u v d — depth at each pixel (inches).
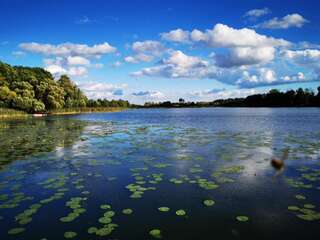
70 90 3403.1
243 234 225.9
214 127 1090.7
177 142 679.1
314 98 4485.7
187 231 230.7
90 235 223.8
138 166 439.2
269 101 5260.8
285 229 232.7
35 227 238.4
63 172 407.5
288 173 390.3
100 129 1045.8
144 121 1562.5
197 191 322.0
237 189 327.3
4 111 2130.9
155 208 275.9
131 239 217.9
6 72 2910.9
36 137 795.4
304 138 724.7
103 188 335.3
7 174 398.3
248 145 621.3
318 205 279.3
